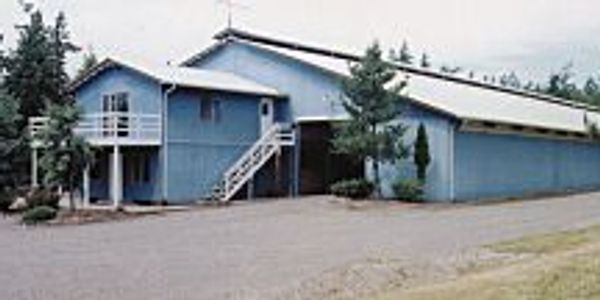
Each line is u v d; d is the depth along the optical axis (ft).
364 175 106.32
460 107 105.81
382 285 41.32
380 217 80.48
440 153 100.22
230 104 110.83
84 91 113.09
